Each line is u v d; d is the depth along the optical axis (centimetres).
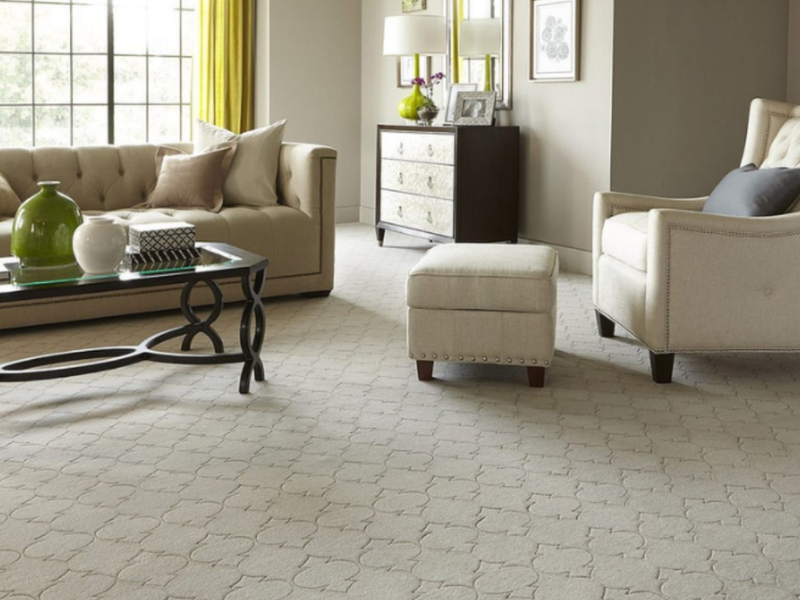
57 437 296
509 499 251
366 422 311
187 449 287
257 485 260
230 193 505
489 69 632
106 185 500
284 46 752
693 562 217
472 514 242
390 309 480
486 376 363
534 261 351
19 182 479
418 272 346
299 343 413
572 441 294
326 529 233
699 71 558
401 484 261
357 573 211
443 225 614
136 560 217
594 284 422
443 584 206
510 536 230
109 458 279
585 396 339
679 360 386
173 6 751
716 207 384
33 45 709
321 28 766
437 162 613
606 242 403
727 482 263
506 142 605
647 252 351
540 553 221
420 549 223
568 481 263
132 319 454
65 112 727
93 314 438
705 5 554
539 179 602
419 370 356
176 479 263
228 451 285
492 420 313
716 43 560
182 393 342
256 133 513
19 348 402
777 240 341
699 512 243
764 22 572
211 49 744
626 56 536
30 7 704
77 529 232
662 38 545
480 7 635
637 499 251
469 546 224
